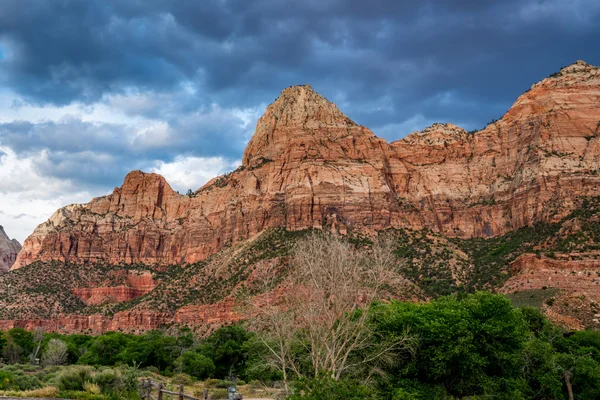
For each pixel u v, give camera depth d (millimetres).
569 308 103062
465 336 54875
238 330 106312
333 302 52562
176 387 76688
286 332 52438
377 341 55312
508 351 58344
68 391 52719
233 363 103625
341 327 52344
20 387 58719
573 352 72812
